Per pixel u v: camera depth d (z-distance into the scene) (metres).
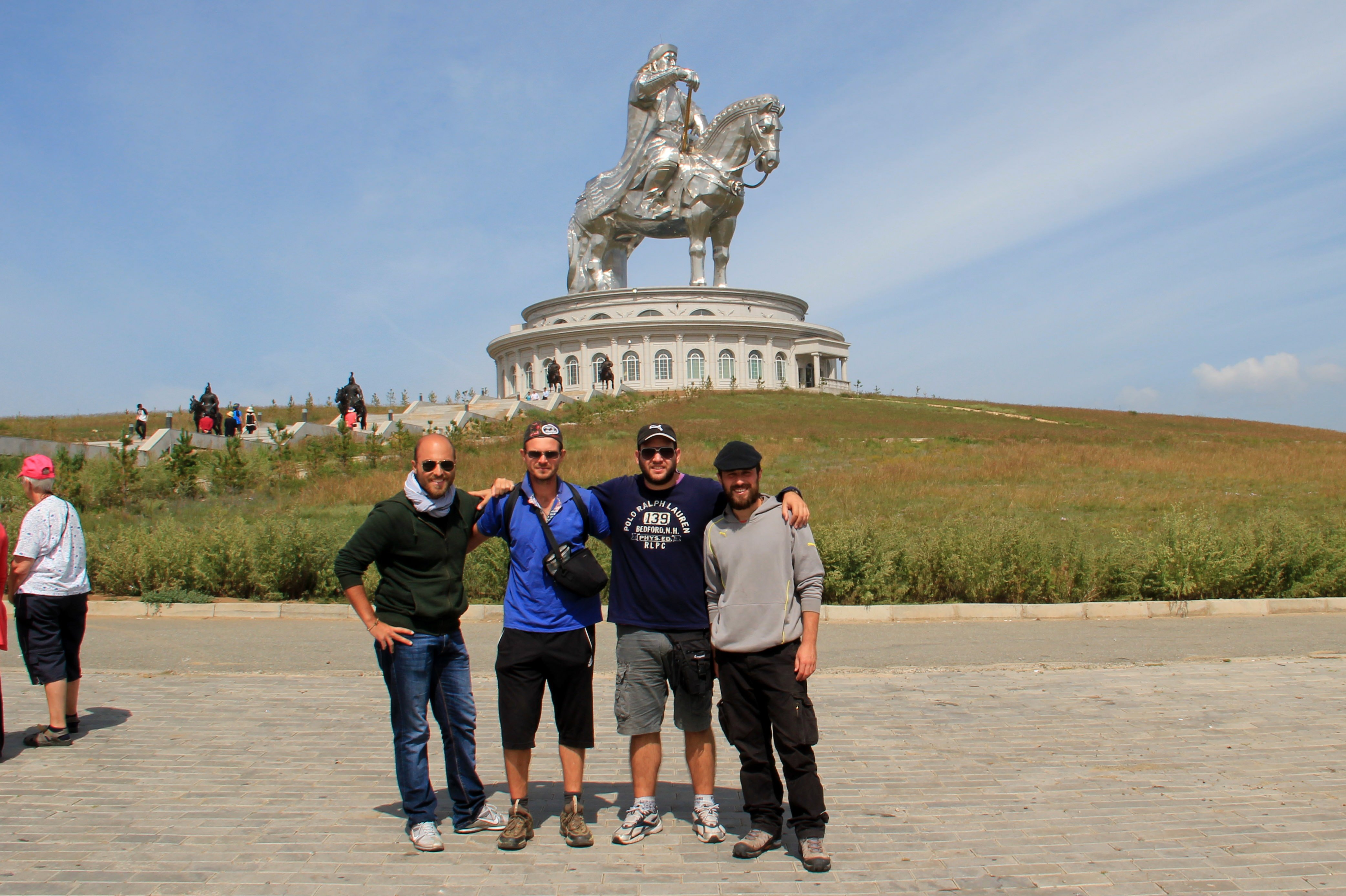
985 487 26.28
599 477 26.73
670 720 8.43
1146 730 7.50
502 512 5.61
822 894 4.57
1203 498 24.09
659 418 45.72
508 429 40.38
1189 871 4.79
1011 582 14.29
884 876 4.77
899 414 52.75
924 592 14.50
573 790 5.47
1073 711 8.15
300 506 24.36
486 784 6.51
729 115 70.75
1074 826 5.43
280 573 14.98
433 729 8.13
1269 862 4.90
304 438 37.31
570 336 72.88
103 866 4.90
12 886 4.62
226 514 22.03
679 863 5.02
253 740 7.37
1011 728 7.61
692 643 5.36
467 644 11.78
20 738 7.45
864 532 14.84
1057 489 25.72
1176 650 10.84
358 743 7.30
